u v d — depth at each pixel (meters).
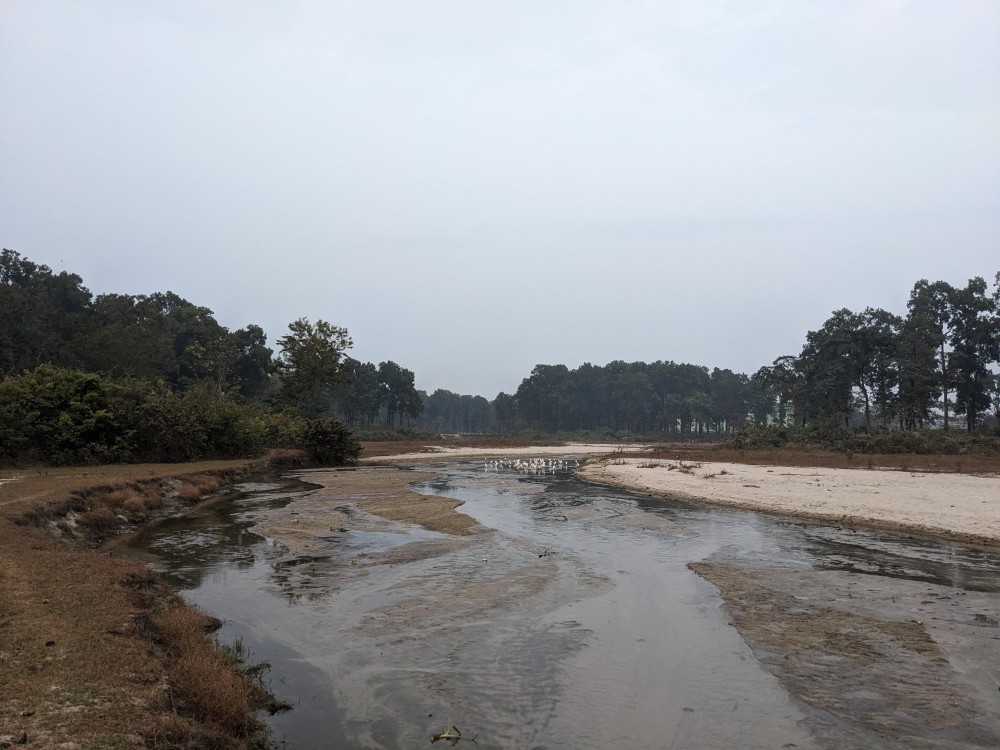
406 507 23.06
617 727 6.68
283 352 61.81
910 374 77.06
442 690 7.54
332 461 48.81
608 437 153.38
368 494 27.27
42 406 27.84
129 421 30.75
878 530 18.67
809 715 6.95
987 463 38.66
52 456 27.22
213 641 8.91
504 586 12.15
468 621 10.08
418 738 6.38
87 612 8.16
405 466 49.84
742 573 13.38
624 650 8.90
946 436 57.75
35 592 8.73
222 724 6.14
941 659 8.49
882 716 6.92
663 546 16.33
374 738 6.36
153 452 31.81
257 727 6.46
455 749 6.16
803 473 35.22
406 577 12.80
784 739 6.44
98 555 11.99
